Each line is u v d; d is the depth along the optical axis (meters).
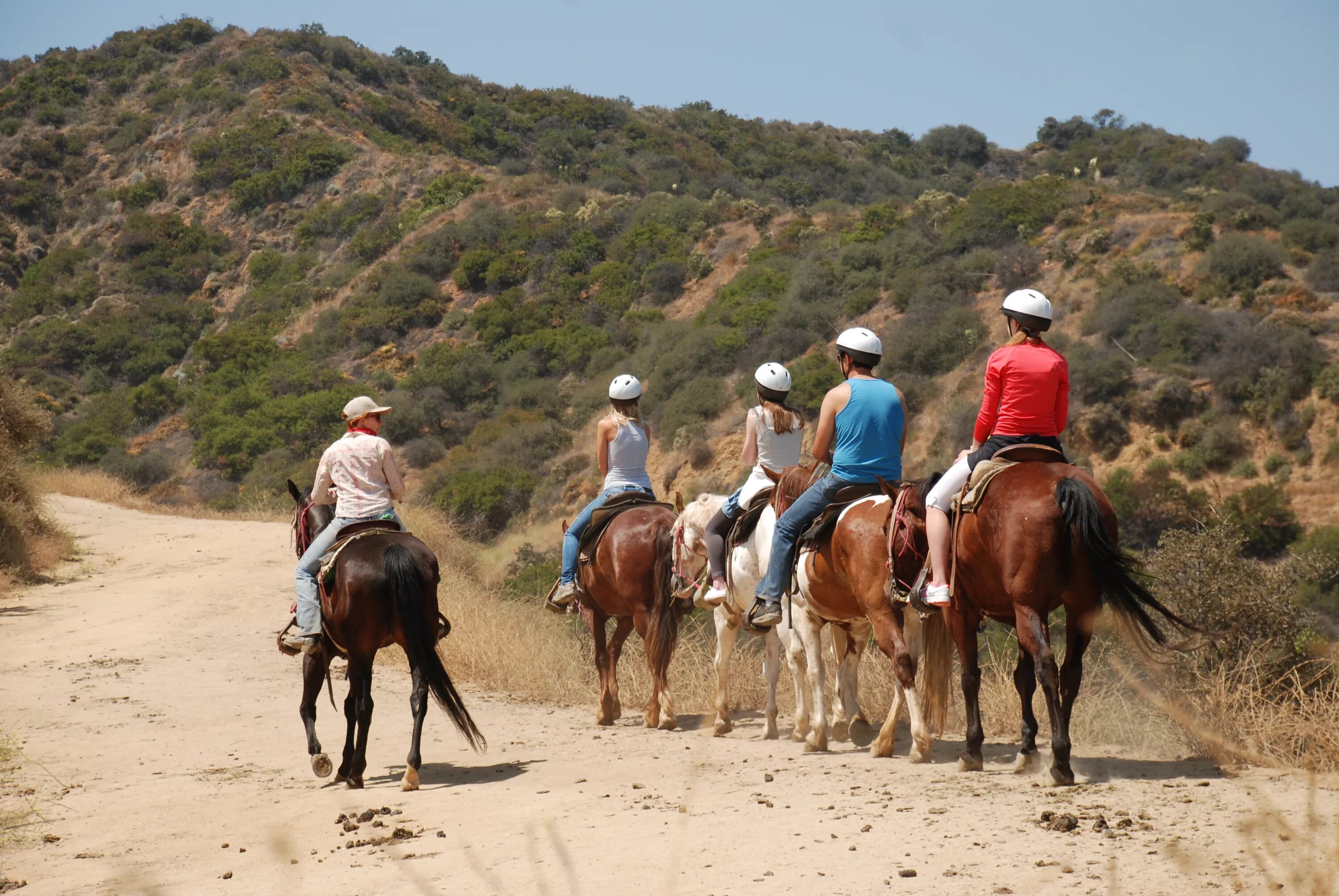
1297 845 3.98
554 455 47.50
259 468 50.19
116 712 9.77
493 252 64.12
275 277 70.69
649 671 10.42
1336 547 29.08
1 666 11.95
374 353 59.38
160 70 95.00
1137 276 43.28
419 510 21.02
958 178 113.06
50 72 93.62
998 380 5.84
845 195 98.44
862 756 6.67
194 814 6.23
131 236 74.19
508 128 99.50
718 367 48.50
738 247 60.41
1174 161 97.38
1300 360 35.78
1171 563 7.82
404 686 11.12
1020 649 5.92
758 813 5.10
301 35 97.75
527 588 19.52
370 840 5.19
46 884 4.92
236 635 13.66
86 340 63.91
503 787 6.42
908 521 6.14
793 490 7.08
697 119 111.44
